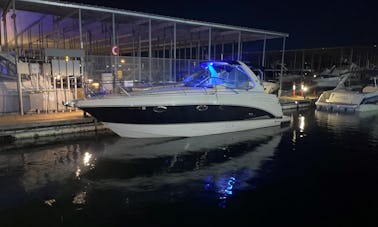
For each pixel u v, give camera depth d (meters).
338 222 4.51
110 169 6.64
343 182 6.07
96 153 7.81
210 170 6.70
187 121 9.30
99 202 5.03
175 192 5.49
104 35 21.34
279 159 7.55
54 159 7.26
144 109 8.59
